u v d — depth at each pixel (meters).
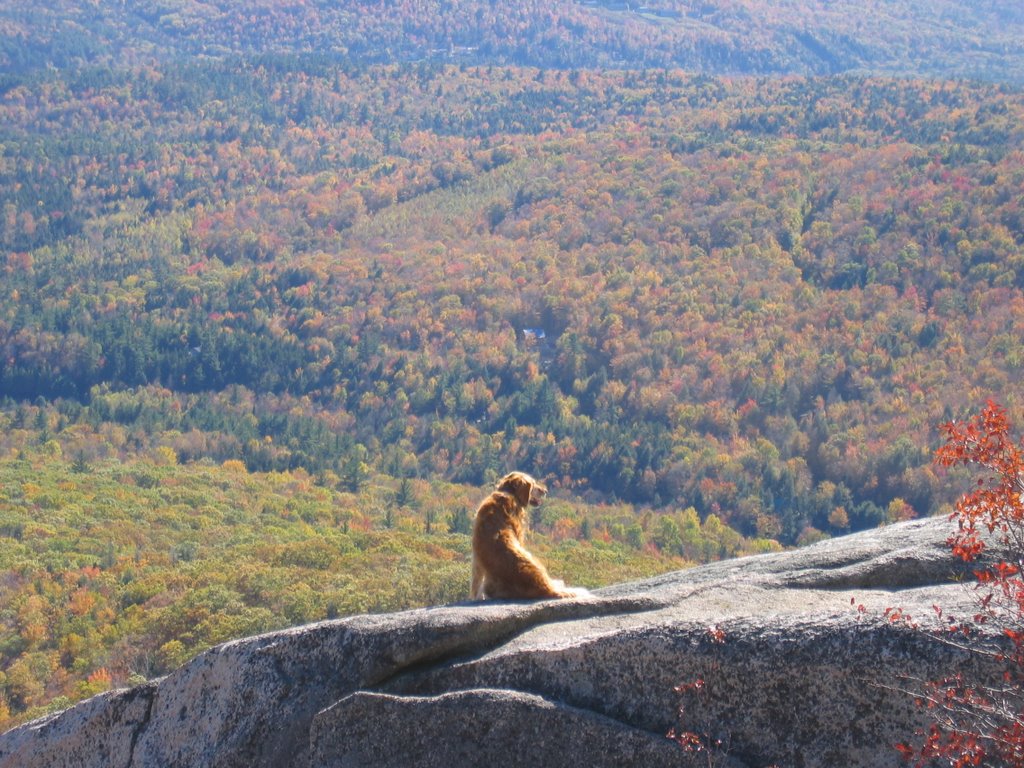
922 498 106.44
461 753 5.55
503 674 5.79
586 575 63.41
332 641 6.22
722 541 98.31
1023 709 4.71
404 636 6.07
